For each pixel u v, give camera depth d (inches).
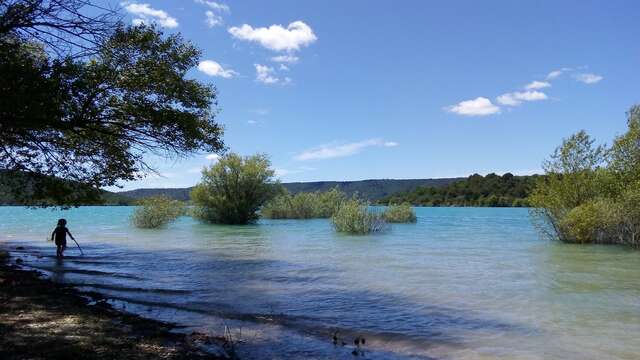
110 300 471.2
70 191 531.2
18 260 761.6
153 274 634.2
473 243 1087.0
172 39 538.0
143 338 331.6
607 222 1047.6
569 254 868.0
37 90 368.8
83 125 479.2
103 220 2378.2
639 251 920.3
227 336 347.9
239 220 1940.2
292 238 1229.1
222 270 666.8
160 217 1686.8
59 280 586.9
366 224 1401.3
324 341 339.3
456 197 5482.3
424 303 460.4
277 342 335.9
